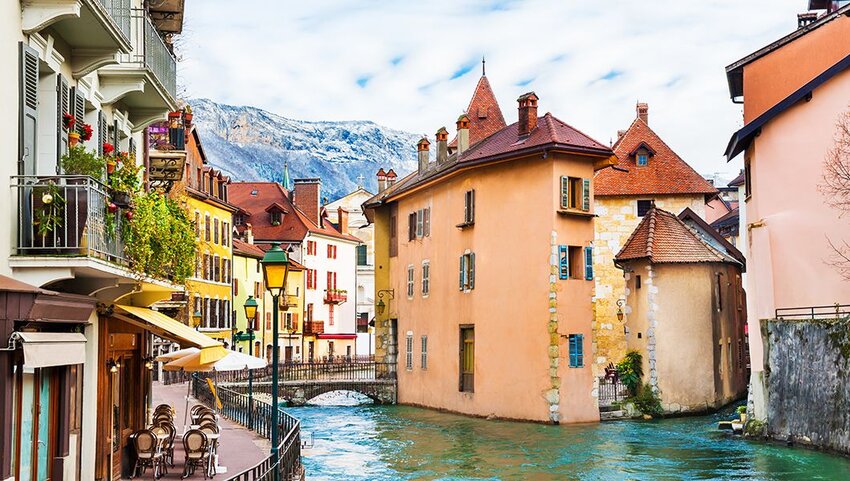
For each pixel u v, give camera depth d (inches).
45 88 519.5
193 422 878.4
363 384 1857.8
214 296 2415.1
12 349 410.0
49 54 511.5
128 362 725.9
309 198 3344.0
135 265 576.4
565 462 1039.6
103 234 516.7
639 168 1973.4
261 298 2874.0
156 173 1014.4
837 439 982.4
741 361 1712.6
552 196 1375.5
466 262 1550.2
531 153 1389.0
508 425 1378.0
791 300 1131.3
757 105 1289.4
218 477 717.9
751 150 1214.9
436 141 1900.8
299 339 3115.2
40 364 417.1
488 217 1492.4
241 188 3253.0
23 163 471.5
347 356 3294.8
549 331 1364.4
